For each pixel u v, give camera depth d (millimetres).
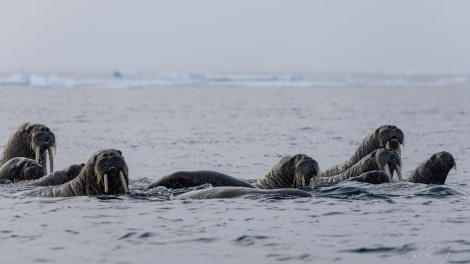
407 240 45875
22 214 53688
